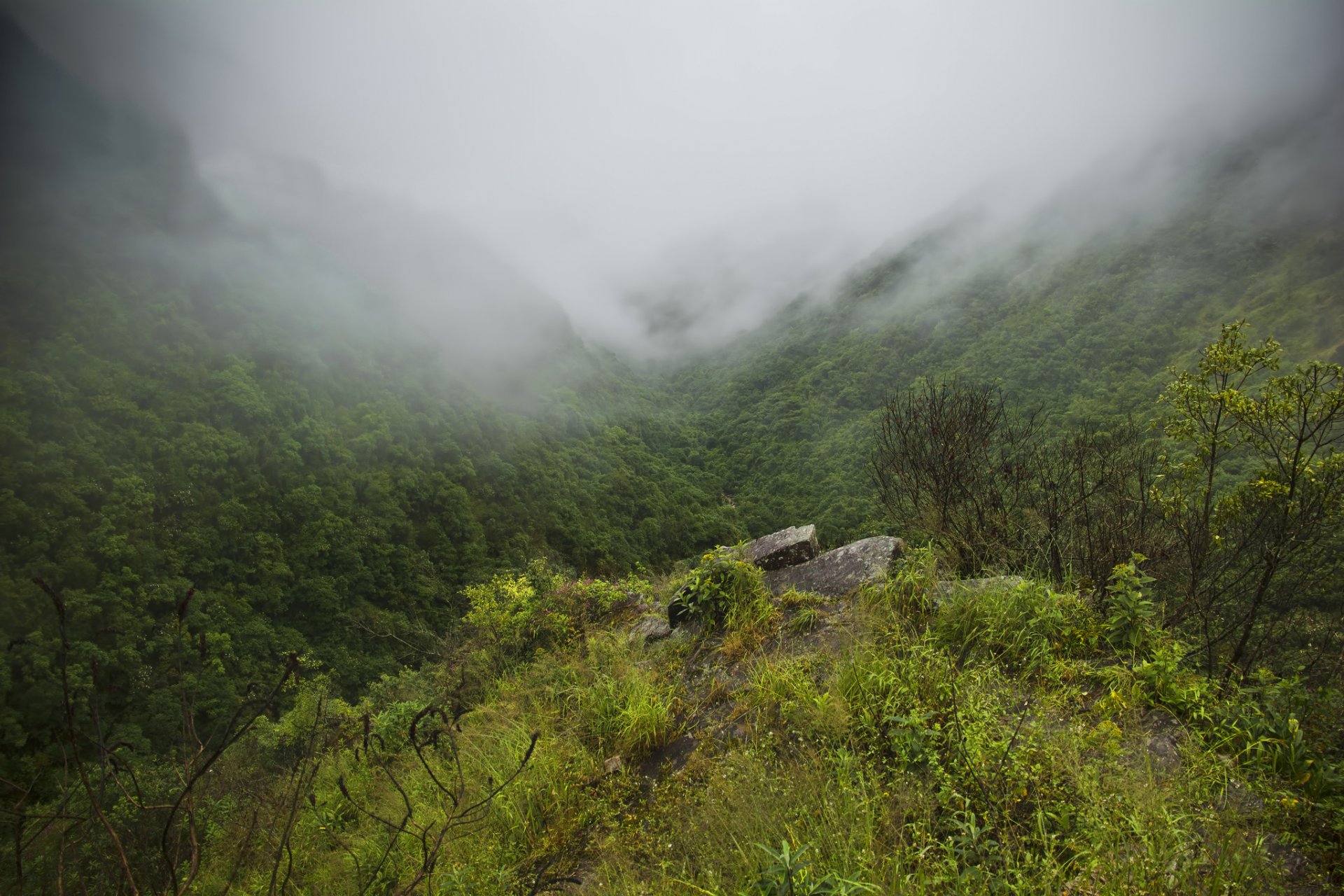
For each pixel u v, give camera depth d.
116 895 1.90
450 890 3.25
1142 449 7.30
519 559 66.56
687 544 82.62
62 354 55.00
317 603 49.56
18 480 41.69
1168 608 6.23
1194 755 2.86
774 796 3.20
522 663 6.83
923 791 2.95
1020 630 4.01
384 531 60.06
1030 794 2.84
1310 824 2.52
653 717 4.27
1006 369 77.50
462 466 74.06
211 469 53.16
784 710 3.80
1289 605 5.89
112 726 1.96
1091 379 67.75
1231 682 3.50
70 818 1.85
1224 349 6.24
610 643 5.88
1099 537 6.63
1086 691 3.52
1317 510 5.61
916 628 4.39
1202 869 2.40
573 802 3.92
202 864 4.04
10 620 32.91
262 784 4.65
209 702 28.44
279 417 64.44
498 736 4.82
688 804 3.49
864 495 42.91
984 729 3.15
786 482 76.19
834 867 2.63
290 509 55.38
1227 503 6.34
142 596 38.91
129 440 50.69
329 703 8.39
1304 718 2.95
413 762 5.30
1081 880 2.40
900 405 7.65
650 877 3.08
